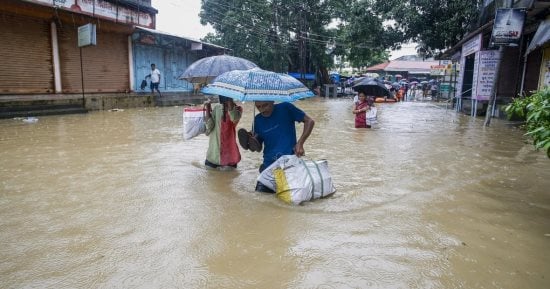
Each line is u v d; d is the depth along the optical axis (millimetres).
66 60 15570
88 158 6324
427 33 21688
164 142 7957
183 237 3258
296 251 3016
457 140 8609
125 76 18766
